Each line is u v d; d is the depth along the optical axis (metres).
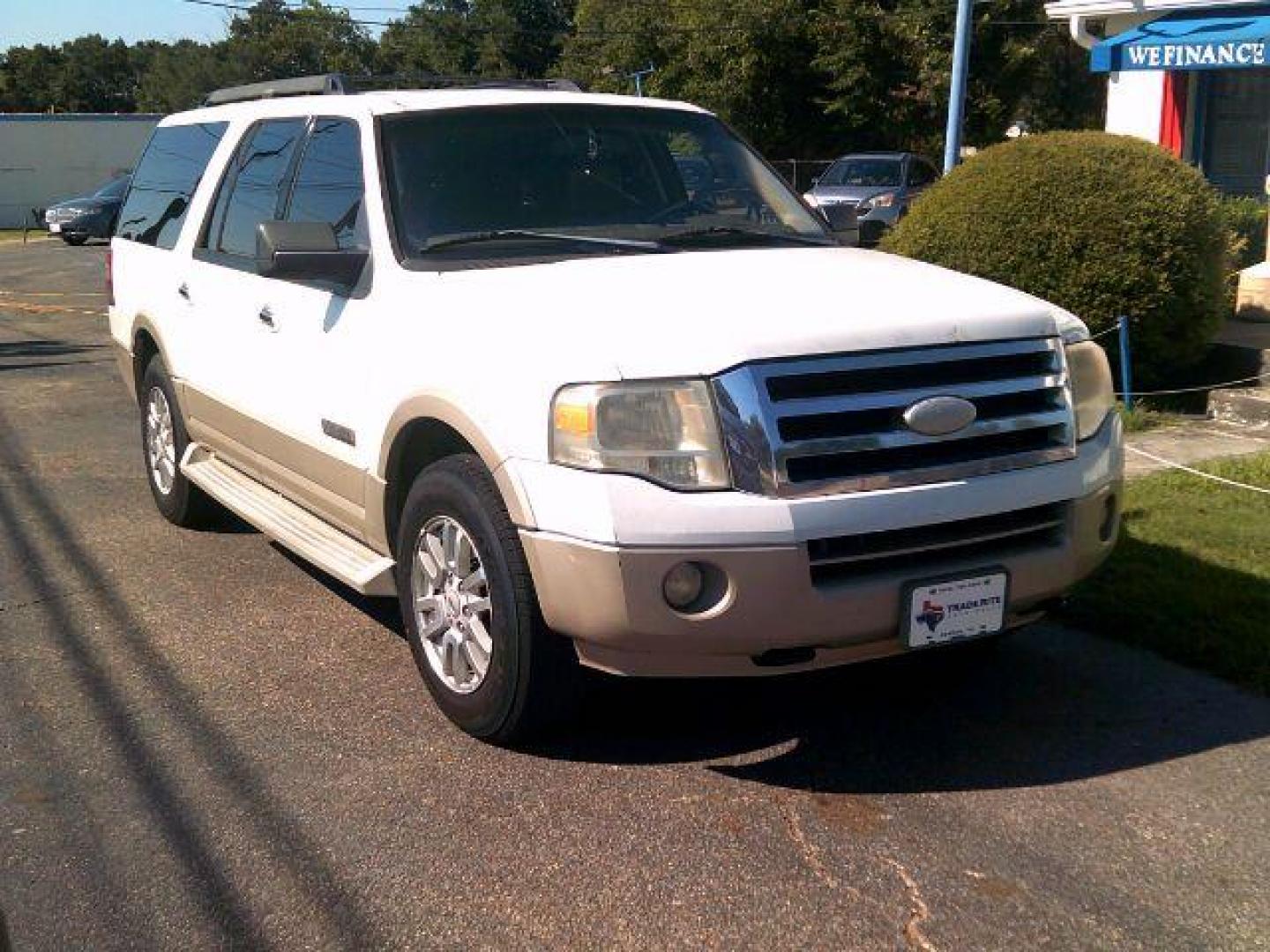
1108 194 8.95
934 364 4.05
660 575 3.79
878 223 6.00
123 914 3.54
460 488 4.28
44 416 10.39
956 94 16.19
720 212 5.53
